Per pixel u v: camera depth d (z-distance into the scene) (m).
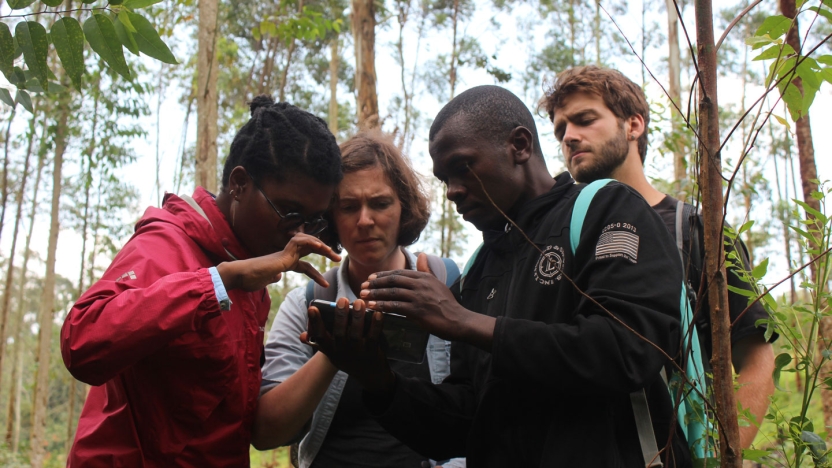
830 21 1.41
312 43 13.45
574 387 1.44
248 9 13.02
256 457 11.52
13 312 26.59
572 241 1.62
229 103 13.73
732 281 2.05
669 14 9.83
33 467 11.90
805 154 3.30
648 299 1.46
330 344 1.67
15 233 15.50
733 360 2.12
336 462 2.35
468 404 1.83
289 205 1.81
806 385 1.60
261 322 2.08
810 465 1.78
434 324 1.51
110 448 1.74
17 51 1.84
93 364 1.53
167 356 1.73
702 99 1.32
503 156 1.76
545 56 13.48
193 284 1.59
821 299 1.64
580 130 2.50
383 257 2.31
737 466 1.29
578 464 1.48
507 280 1.79
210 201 1.94
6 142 12.68
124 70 1.87
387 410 1.77
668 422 1.54
